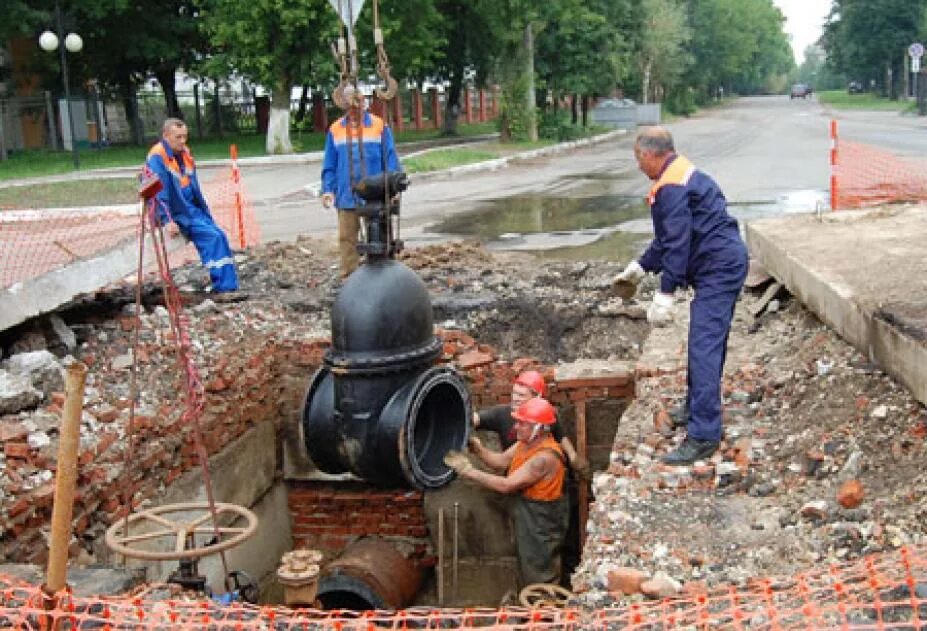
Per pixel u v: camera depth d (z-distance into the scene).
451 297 8.79
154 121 39.88
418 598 8.09
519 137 33.56
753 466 5.11
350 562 7.53
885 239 7.78
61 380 6.46
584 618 3.65
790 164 22.20
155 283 8.93
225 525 7.09
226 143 33.88
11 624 3.21
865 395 5.37
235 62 26.73
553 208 16.89
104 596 4.05
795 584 3.87
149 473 6.15
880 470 4.75
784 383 5.98
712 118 57.16
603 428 7.36
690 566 4.27
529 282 9.29
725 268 5.20
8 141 32.69
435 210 16.98
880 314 5.55
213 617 3.74
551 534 6.92
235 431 7.32
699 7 73.62
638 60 49.91
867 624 3.39
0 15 27.55
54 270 7.03
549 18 31.05
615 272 9.52
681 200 5.07
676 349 7.12
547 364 8.31
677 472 5.12
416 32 26.89
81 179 22.31
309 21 24.88
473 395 7.71
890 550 4.11
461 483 7.96
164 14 32.34
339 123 8.38
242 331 8.12
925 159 18.70
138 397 6.56
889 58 66.69
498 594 8.05
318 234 14.16
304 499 8.43
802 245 7.73
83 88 34.81
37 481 5.26
